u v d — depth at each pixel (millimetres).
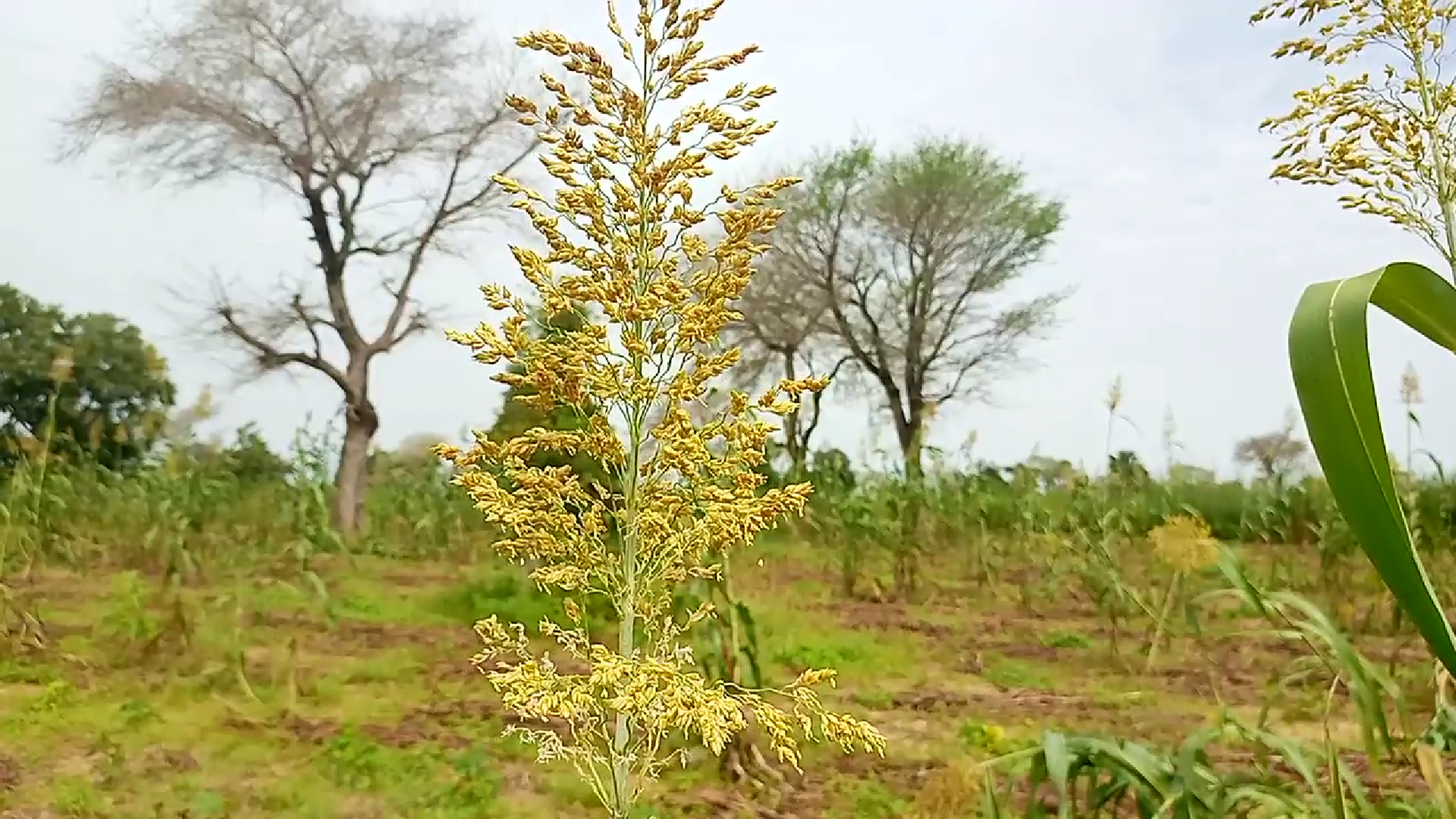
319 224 24781
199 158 23531
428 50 24531
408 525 19031
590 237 2648
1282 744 2947
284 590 12578
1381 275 1400
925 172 31438
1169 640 10039
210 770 6141
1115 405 12086
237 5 22828
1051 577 12922
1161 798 2916
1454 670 1325
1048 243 32531
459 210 25516
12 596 10188
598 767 5500
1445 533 9430
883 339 33000
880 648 9945
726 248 2623
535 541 2701
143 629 9461
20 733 6797
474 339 2619
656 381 2693
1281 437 15539
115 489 14227
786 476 15570
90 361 25875
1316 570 12391
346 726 6973
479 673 8875
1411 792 5156
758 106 2627
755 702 2594
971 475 15109
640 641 3400
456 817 5410
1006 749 6555
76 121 23266
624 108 2605
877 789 5863
